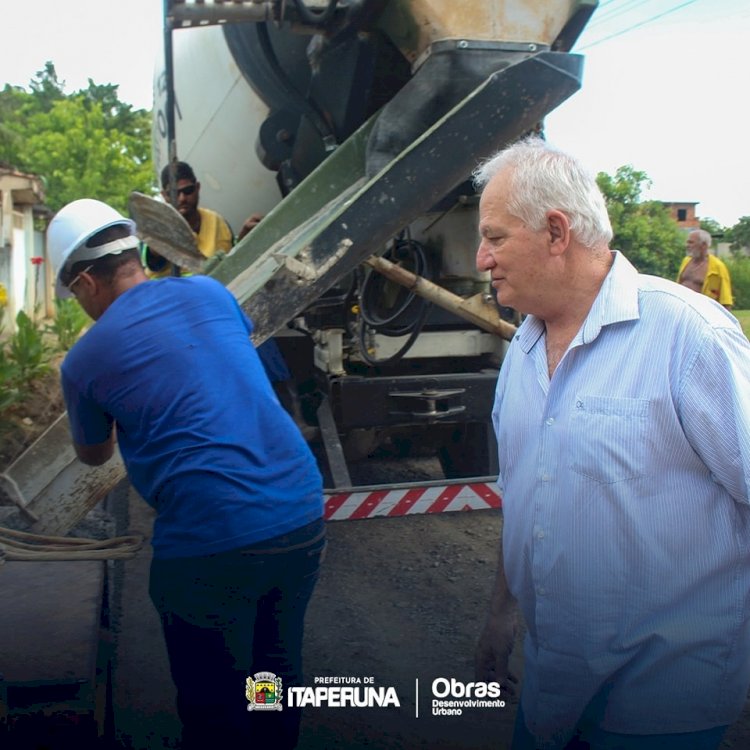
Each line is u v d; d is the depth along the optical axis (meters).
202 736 2.22
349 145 4.36
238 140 6.04
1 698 2.39
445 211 4.91
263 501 2.12
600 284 1.61
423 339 5.11
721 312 1.54
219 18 3.79
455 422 4.88
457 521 5.12
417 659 3.45
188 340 2.17
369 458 6.11
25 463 3.51
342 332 5.06
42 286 24.84
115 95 53.72
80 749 2.46
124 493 5.90
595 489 1.56
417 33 3.82
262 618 2.39
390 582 4.24
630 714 1.61
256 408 2.20
